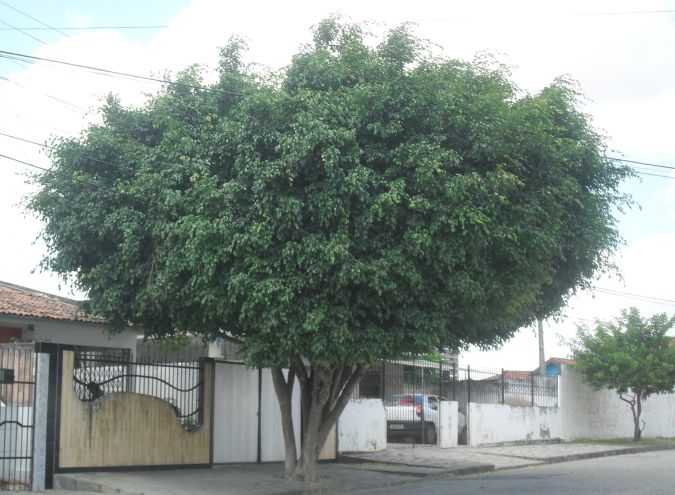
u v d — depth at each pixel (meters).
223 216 12.51
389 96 13.03
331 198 12.40
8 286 21.88
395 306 13.12
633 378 29.48
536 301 15.69
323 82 13.61
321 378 15.44
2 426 14.14
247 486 14.65
